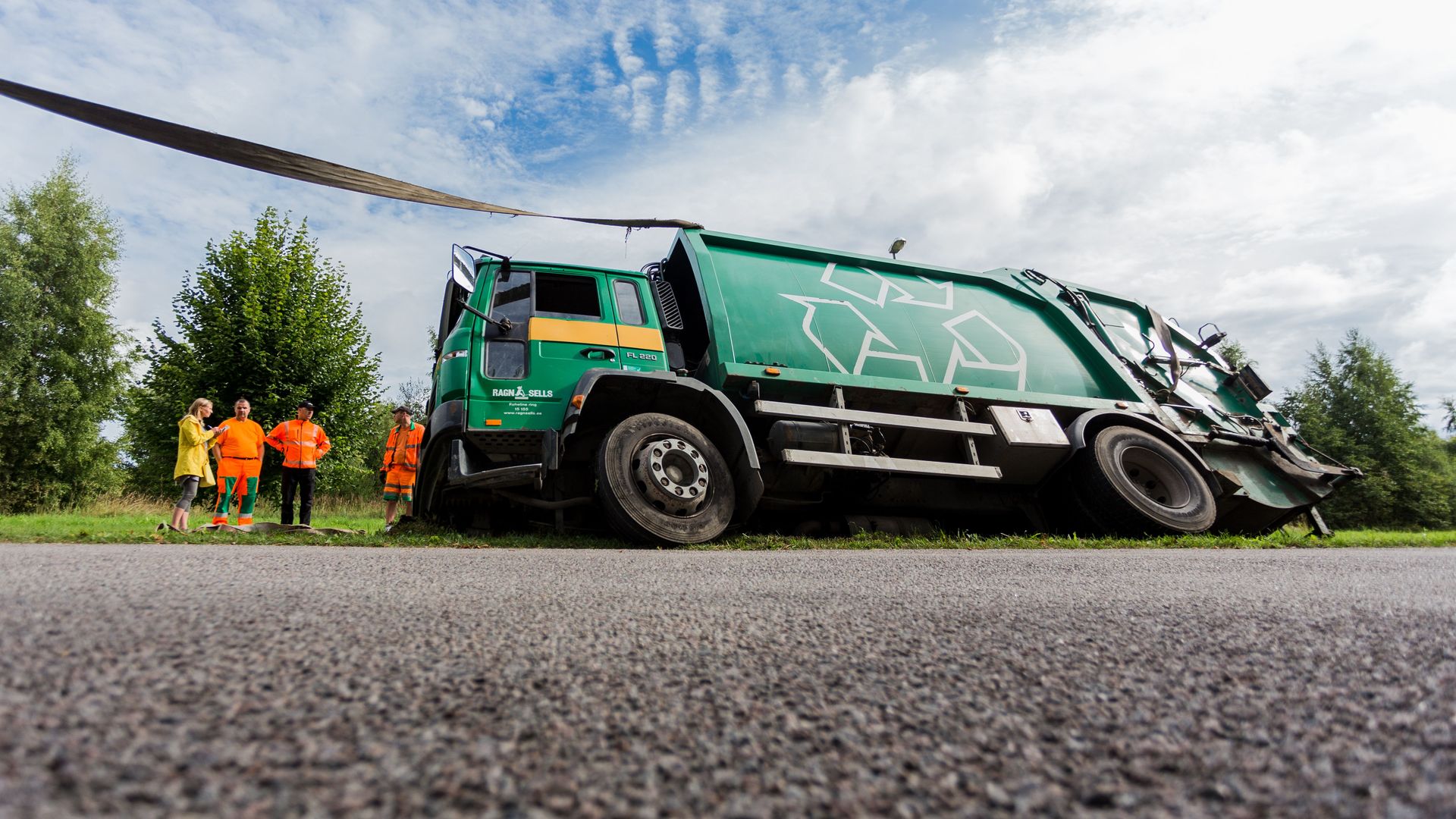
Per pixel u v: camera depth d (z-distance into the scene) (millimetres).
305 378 15312
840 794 634
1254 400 8016
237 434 7055
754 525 6074
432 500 5605
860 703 923
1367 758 725
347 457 15773
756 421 5914
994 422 6328
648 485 5000
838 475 5992
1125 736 803
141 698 784
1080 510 6461
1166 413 7102
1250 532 7332
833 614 1655
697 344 6211
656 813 582
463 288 5207
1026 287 7680
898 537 5836
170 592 1643
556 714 830
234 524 7332
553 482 5477
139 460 19750
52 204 20469
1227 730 821
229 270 15945
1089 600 1959
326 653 1072
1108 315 7895
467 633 1294
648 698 916
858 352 6195
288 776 606
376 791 590
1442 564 3496
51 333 19609
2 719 684
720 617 1583
